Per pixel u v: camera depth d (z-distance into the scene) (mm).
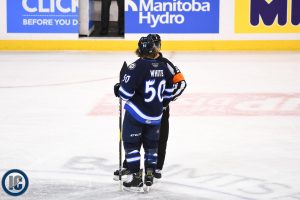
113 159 15945
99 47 36281
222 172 14984
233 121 20219
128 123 13367
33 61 32844
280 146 17297
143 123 13297
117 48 36219
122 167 14398
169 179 14453
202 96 24188
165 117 14094
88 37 36469
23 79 27953
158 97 13281
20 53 35469
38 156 16250
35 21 36125
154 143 13539
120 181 13555
